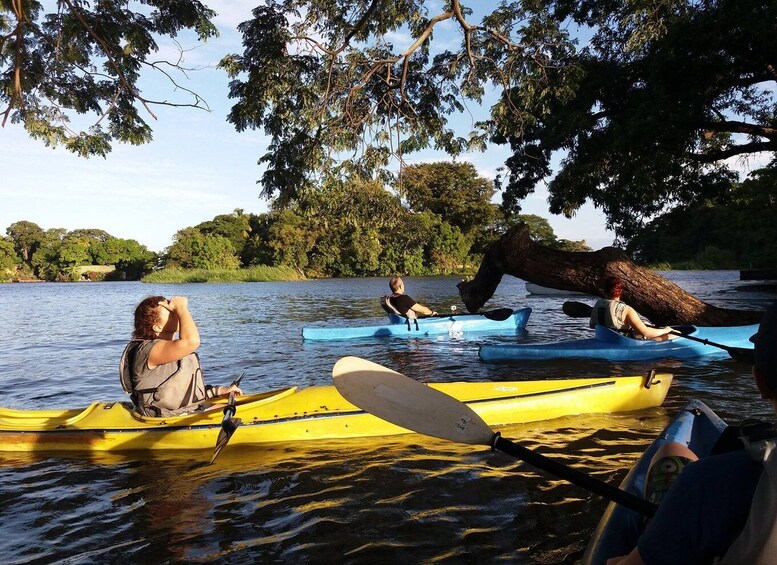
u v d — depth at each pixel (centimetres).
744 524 118
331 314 1683
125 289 4347
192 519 322
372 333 1125
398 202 1126
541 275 1035
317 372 776
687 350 795
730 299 1945
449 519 314
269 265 6031
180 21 870
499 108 957
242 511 331
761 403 540
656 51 1102
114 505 343
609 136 1170
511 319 1213
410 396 255
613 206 1328
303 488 362
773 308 129
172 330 462
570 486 355
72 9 730
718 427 297
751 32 964
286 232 5828
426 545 286
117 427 444
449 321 1175
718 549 122
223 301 2381
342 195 1084
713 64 1058
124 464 413
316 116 947
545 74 950
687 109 1066
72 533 308
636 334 815
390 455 420
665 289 996
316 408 473
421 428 247
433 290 3105
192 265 6134
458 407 240
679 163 1274
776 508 112
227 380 736
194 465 409
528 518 313
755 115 1321
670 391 595
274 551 284
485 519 313
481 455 416
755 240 4766
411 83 1054
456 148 1068
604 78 1183
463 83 972
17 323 1592
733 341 820
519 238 1033
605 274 1005
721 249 5484
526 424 486
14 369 853
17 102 853
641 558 133
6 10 782
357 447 440
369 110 992
